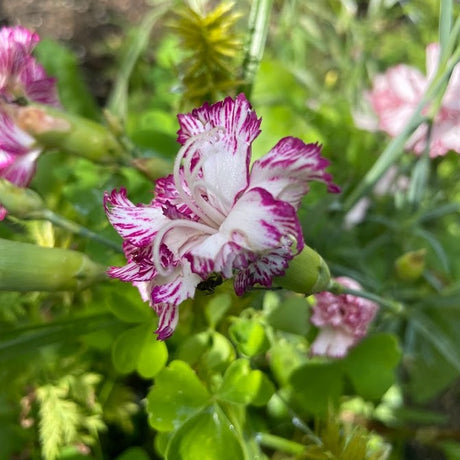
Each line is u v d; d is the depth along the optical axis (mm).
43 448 143
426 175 167
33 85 123
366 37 214
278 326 134
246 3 226
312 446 127
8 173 112
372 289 167
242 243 91
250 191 93
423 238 188
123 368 129
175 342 148
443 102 162
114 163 121
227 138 100
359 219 182
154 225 101
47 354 150
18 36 120
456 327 189
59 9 255
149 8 258
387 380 139
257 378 123
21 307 149
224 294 129
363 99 201
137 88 233
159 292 95
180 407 121
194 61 137
